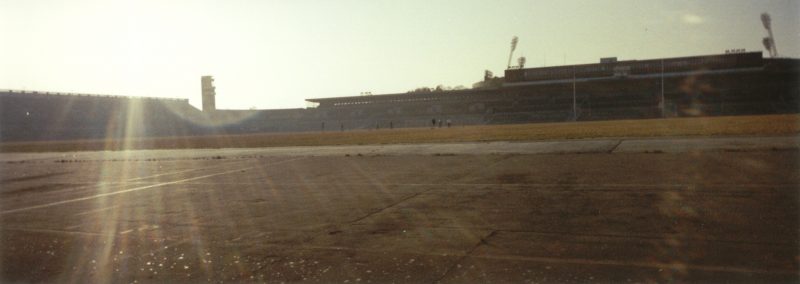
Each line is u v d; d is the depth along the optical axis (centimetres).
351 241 679
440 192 1084
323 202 1023
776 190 902
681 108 10275
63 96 12200
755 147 1702
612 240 623
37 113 11162
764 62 11006
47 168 2297
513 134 3747
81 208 1070
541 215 793
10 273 591
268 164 2030
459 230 715
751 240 592
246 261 607
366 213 878
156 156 2909
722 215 729
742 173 1133
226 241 715
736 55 10269
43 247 713
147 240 740
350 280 520
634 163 1444
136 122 12850
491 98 12625
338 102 14838
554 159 1673
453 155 2041
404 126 12800
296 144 3803
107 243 728
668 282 470
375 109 13712
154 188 1380
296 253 632
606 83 11194
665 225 687
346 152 2528
